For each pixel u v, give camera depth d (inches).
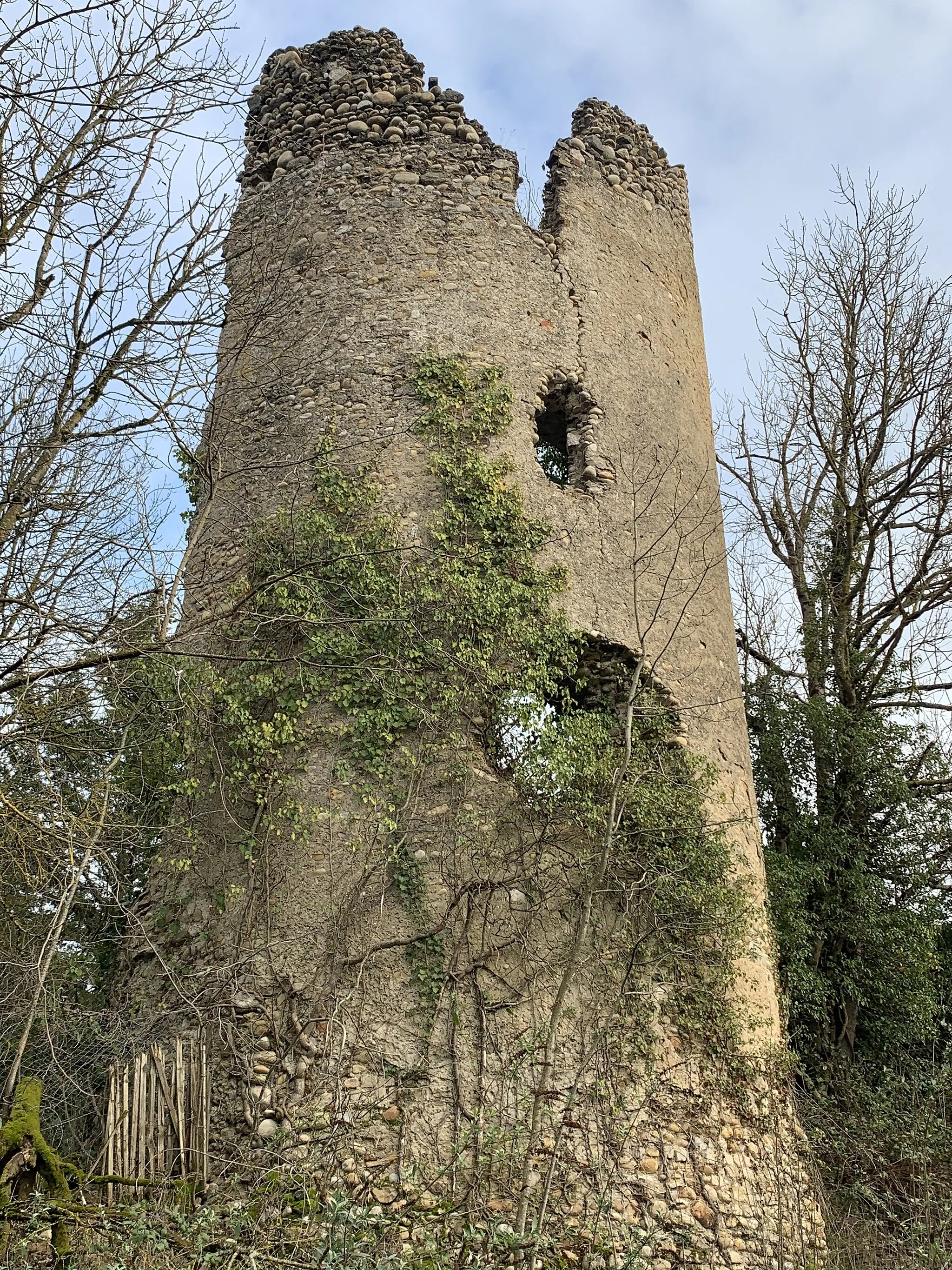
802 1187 339.3
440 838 333.7
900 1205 339.3
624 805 335.0
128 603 289.1
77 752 330.3
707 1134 326.6
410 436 387.2
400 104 440.5
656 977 339.3
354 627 353.7
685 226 506.0
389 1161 292.7
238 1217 220.7
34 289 288.2
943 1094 397.7
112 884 353.1
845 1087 424.8
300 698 349.4
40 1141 216.4
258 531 378.0
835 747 523.5
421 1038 309.7
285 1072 305.1
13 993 293.7
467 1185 281.9
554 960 327.0
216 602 382.6
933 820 521.3
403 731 345.7
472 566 365.7
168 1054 298.8
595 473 406.6
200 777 354.6
